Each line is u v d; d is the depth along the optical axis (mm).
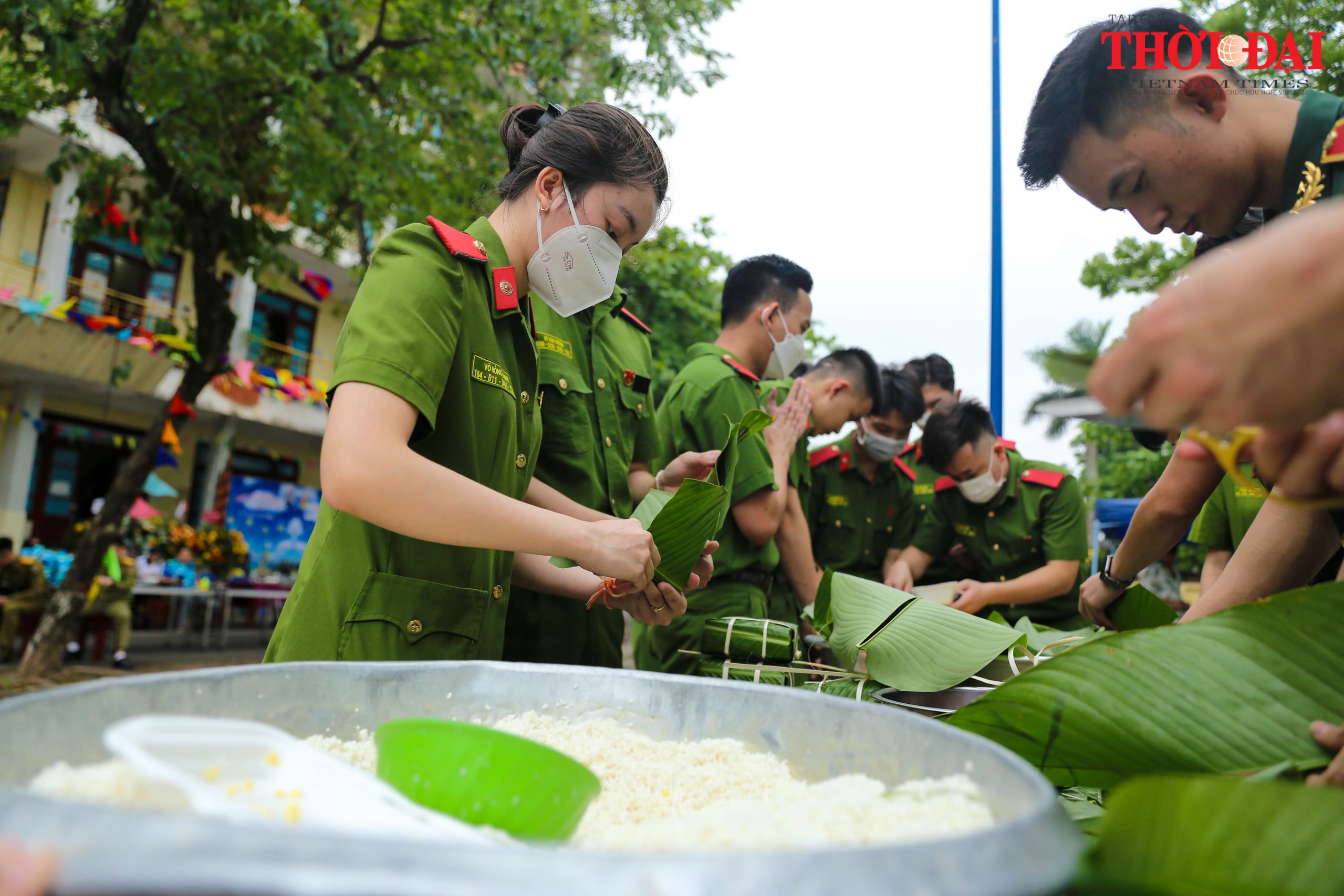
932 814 424
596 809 590
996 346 4590
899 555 3270
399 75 6328
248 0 5102
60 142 8758
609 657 1923
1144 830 416
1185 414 364
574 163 1352
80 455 10867
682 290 9289
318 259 11844
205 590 9445
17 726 426
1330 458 437
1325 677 643
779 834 419
